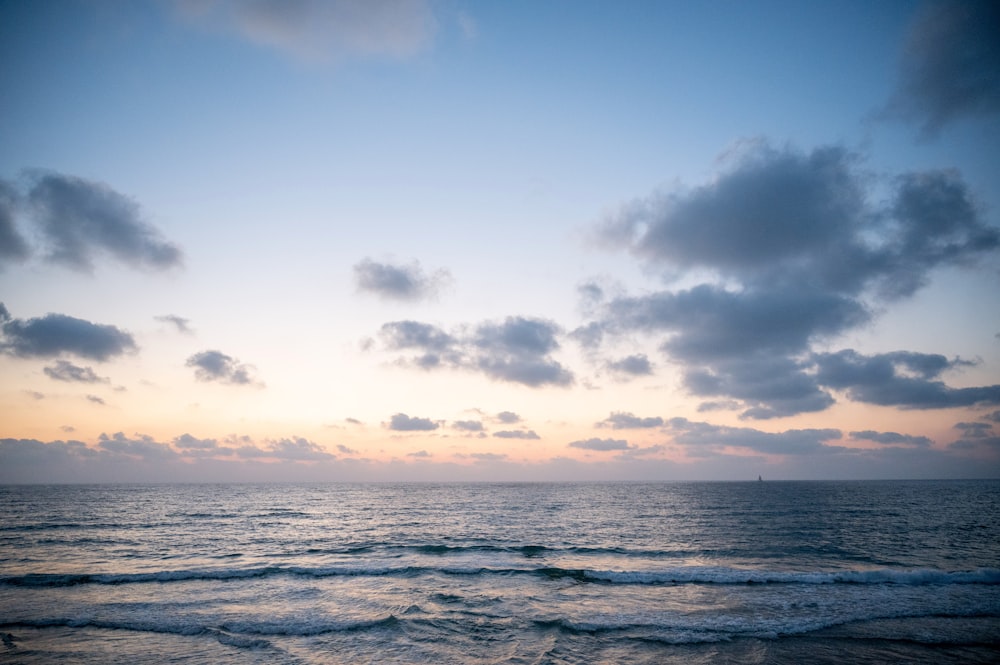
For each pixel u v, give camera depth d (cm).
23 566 2325
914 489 12775
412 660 1147
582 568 2227
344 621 1439
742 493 10762
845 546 2934
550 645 1241
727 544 3056
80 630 1364
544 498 8888
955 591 1775
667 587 1870
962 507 6212
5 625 1402
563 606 1609
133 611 1545
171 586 1898
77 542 3094
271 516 5081
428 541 3247
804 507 6291
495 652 1195
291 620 1451
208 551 2792
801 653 1195
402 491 12131
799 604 1619
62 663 1128
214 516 5022
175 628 1378
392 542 3178
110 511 5572
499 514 5453
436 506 6762
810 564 2373
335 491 12062
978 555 2608
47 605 1614
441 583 1955
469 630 1361
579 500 8238
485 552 2769
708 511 5731
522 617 1484
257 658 1161
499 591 1820
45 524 4122
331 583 1956
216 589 1848
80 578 1975
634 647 1233
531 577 2055
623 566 2338
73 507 6184
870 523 4275
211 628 1377
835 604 1616
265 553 2730
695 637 1304
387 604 1631
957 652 1202
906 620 1447
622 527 4084
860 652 1203
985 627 1388
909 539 3244
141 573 2062
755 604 1623
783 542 3116
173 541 3186
